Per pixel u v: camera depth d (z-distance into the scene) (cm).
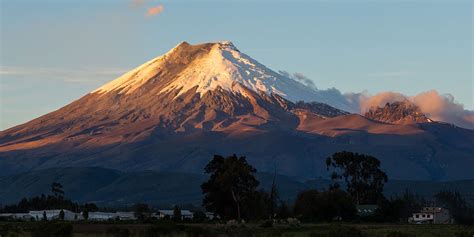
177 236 15075
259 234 16238
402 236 15438
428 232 17550
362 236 15375
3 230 16950
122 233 15350
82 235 15288
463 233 16175
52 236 14962
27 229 16962
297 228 19512
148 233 15425
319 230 18438
